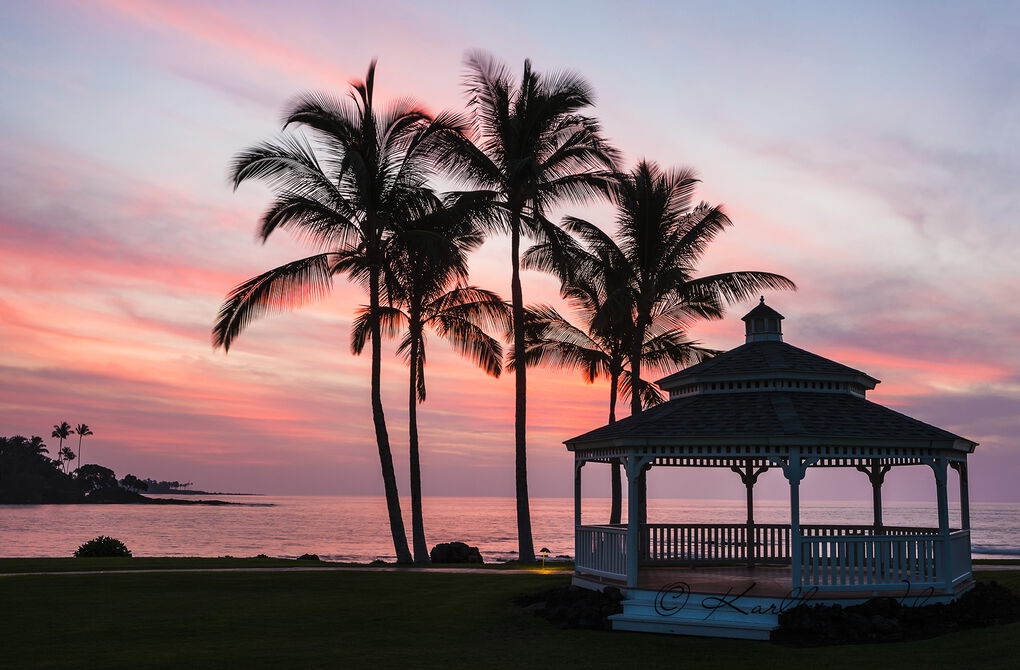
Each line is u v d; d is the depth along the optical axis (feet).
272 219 107.24
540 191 109.40
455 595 71.20
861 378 68.64
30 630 56.44
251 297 106.42
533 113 109.60
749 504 78.84
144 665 46.80
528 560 105.09
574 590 65.62
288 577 83.92
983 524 589.32
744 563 77.36
